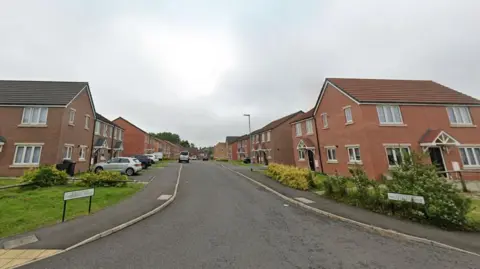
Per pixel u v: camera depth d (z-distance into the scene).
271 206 10.29
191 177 20.66
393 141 16.88
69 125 20.38
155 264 4.72
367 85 20.64
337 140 20.52
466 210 7.04
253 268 4.56
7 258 4.91
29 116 18.91
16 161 18.00
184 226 7.37
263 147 42.44
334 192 11.21
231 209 9.70
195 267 4.59
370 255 5.23
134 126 48.09
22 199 9.88
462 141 17.41
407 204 7.96
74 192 7.86
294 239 6.23
